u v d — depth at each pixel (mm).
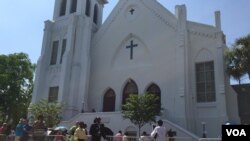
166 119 27000
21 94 44125
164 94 29547
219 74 27328
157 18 32844
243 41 24516
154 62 31453
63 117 31875
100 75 34812
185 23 30344
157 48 31719
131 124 26984
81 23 36906
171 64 30109
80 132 13328
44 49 37500
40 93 35531
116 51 34844
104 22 36938
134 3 35125
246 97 26891
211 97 27484
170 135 21188
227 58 25984
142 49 33125
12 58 43812
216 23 29266
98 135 13734
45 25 38781
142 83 31547
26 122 15336
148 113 24016
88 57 35281
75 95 33406
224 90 26734
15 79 43344
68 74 34188
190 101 27734
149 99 24812
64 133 17750
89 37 36531
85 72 34312
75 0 39938
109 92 34125
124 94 33000
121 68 33750
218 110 26609
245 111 26453
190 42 30094
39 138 15883
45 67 36906
